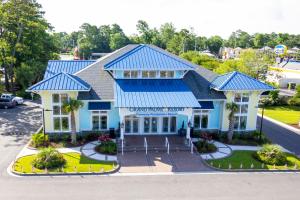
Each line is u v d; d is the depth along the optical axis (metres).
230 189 28.52
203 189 28.34
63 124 40.94
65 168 31.59
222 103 42.78
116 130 41.34
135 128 42.31
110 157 35.00
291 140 44.16
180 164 33.78
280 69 93.19
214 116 43.56
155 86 41.53
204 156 36.09
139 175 30.89
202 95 42.06
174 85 42.12
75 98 39.75
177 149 37.53
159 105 37.66
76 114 40.22
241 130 43.94
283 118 57.44
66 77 39.75
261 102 68.25
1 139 40.56
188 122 38.88
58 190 27.34
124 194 27.00
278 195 27.72
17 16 66.69
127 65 41.38
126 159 34.62
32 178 29.52
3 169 31.34
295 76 96.19
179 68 42.09
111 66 40.88
